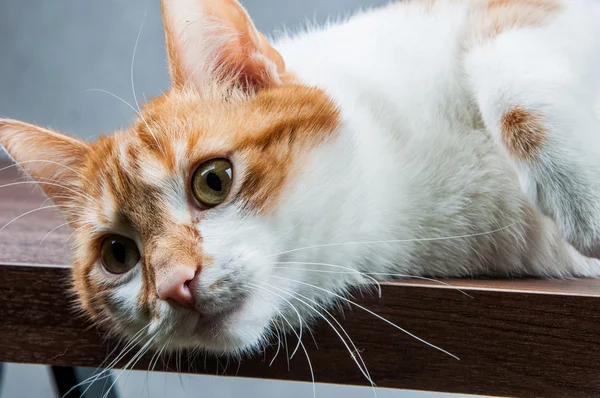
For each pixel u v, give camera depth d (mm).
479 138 415
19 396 744
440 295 370
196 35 412
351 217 394
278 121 392
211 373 390
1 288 403
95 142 432
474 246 418
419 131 417
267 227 379
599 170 381
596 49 409
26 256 428
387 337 377
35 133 432
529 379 365
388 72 429
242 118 396
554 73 394
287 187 383
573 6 428
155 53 706
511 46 405
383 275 407
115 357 399
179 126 400
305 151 390
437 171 413
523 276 423
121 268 399
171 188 387
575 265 426
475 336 368
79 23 725
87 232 408
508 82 396
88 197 413
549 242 418
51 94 736
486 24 421
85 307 402
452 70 420
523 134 391
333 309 383
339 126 400
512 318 364
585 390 361
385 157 410
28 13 729
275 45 470
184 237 375
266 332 384
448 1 446
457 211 414
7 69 743
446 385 372
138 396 629
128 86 720
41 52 733
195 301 369
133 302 391
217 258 371
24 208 559
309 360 382
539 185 390
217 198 383
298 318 384
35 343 404
